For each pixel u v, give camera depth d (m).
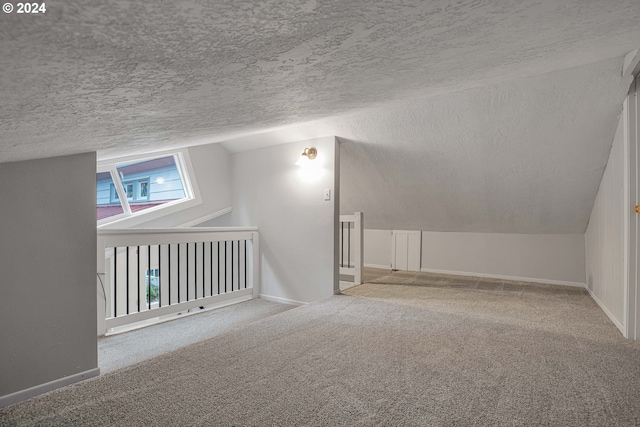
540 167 3.37
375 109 3.15
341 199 5.07
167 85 1.04
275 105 1.80
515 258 4.58
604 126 2.77
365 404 1.54
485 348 2.18
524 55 1.57
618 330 2.55
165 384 1.73
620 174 2.65
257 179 4.53
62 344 2.05
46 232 1.99
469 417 1.44
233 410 1.50
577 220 3.96
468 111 3.01
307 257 3.96
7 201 1.86
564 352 2.12
